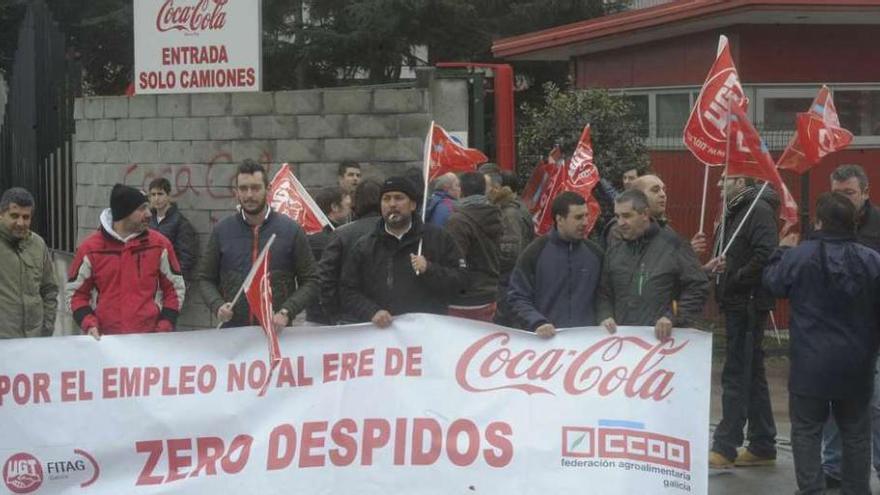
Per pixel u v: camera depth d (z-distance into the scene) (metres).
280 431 7.07
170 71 11.77
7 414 7.06
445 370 7.08
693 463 6.94
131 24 26.58
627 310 7.58
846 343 7.29
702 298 7.58
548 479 6.98
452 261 7.45
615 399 7.02
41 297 8.82
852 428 7.46
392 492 7.05
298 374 7.10
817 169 15.57
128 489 7.07
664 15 15.61
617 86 17.73
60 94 13.37
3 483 7.07
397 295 7.34
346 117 11.18
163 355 7.11
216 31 11.59
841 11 14.59
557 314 7.65
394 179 7.27
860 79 15.79
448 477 7.02
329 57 25.67
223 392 7.09
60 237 13.48
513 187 10.33
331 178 11.23
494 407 7.05
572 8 24.98
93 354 7.09
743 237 8.62
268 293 6.80
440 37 25.17
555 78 26.27
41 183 14.27
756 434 8.90
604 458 6.98
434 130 8.70
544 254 7.71
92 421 7.08
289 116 11.27
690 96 16.42
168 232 11.20
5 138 16.62
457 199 9.93
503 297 9.88
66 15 27.84
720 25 15.71
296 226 7.58
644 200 7.60
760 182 8.84
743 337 8.72
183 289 7.95
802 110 15.70
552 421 7.02
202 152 11.55
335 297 7.65
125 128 11.99
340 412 7.08
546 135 15.30
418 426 7.05
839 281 7.23
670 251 7.62
